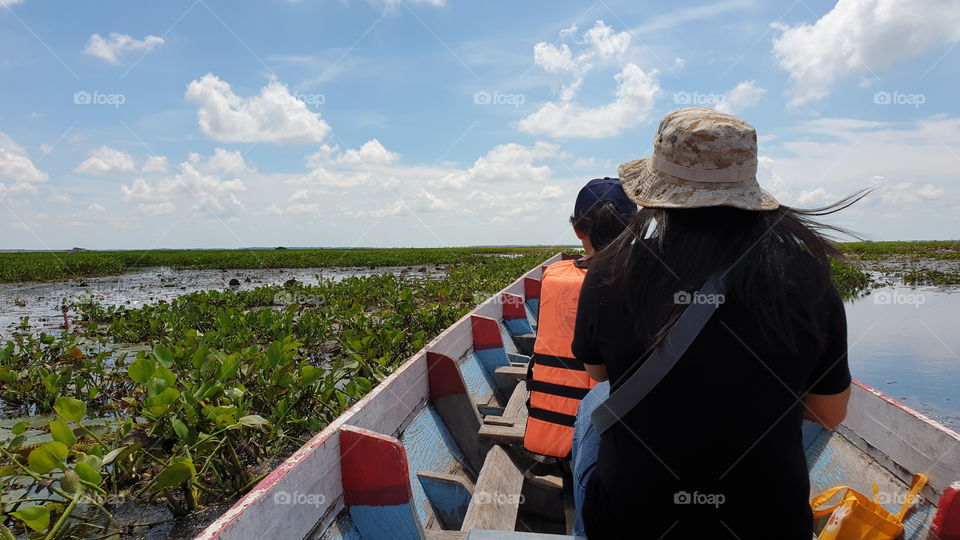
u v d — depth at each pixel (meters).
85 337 7.75
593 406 1.77
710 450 1.15
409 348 6.07
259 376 4.41
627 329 1.19
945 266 21.22
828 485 2.54
